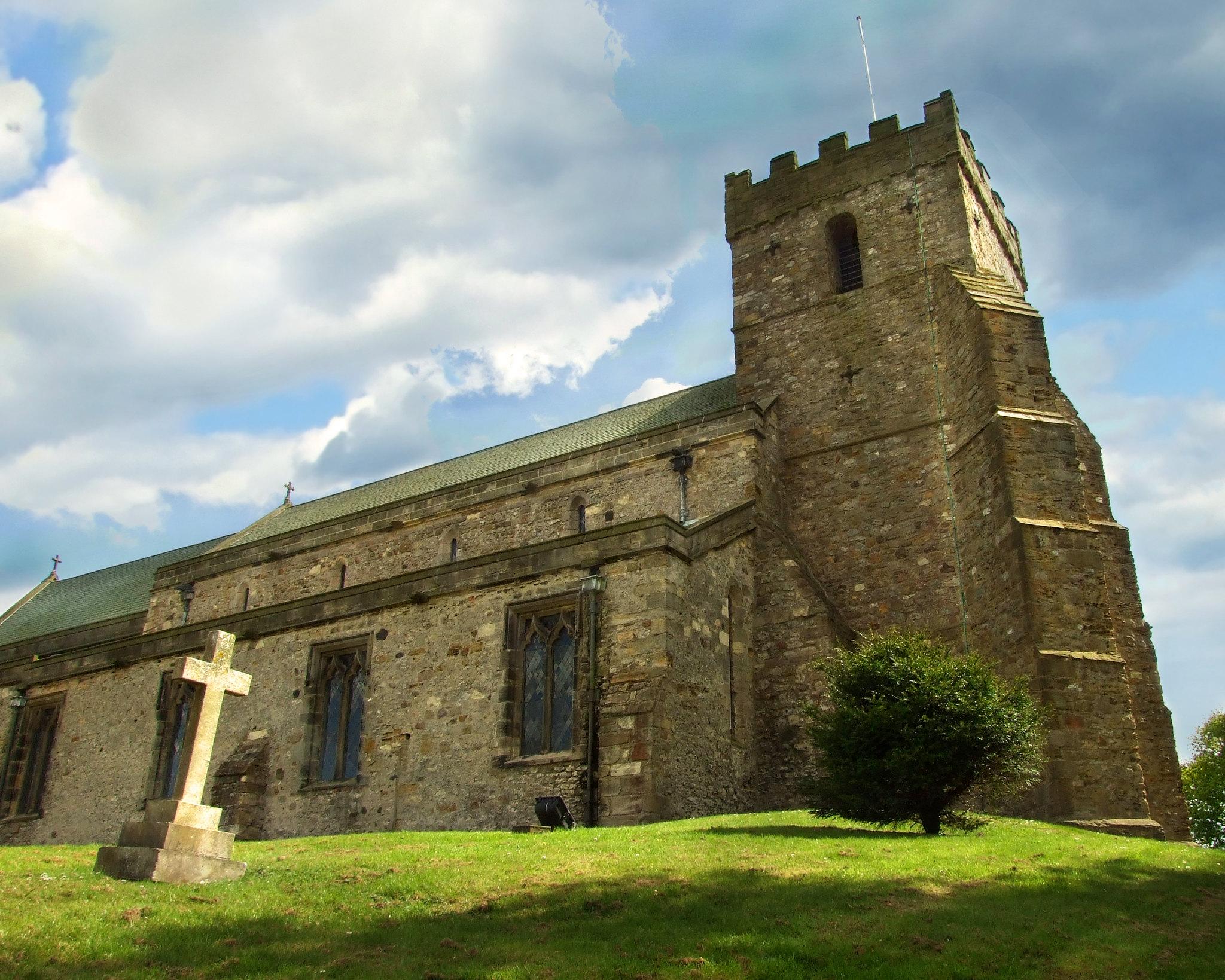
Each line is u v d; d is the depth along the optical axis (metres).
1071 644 20.61
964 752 15.59
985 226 31.27
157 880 11.62
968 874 12.26
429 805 21.41
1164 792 22.92
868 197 31.06
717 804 20.88
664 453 28.27
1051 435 23.19
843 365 29.19
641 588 20.83
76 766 28.05
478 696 21.83
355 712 23.91
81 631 39.84
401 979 8.48
